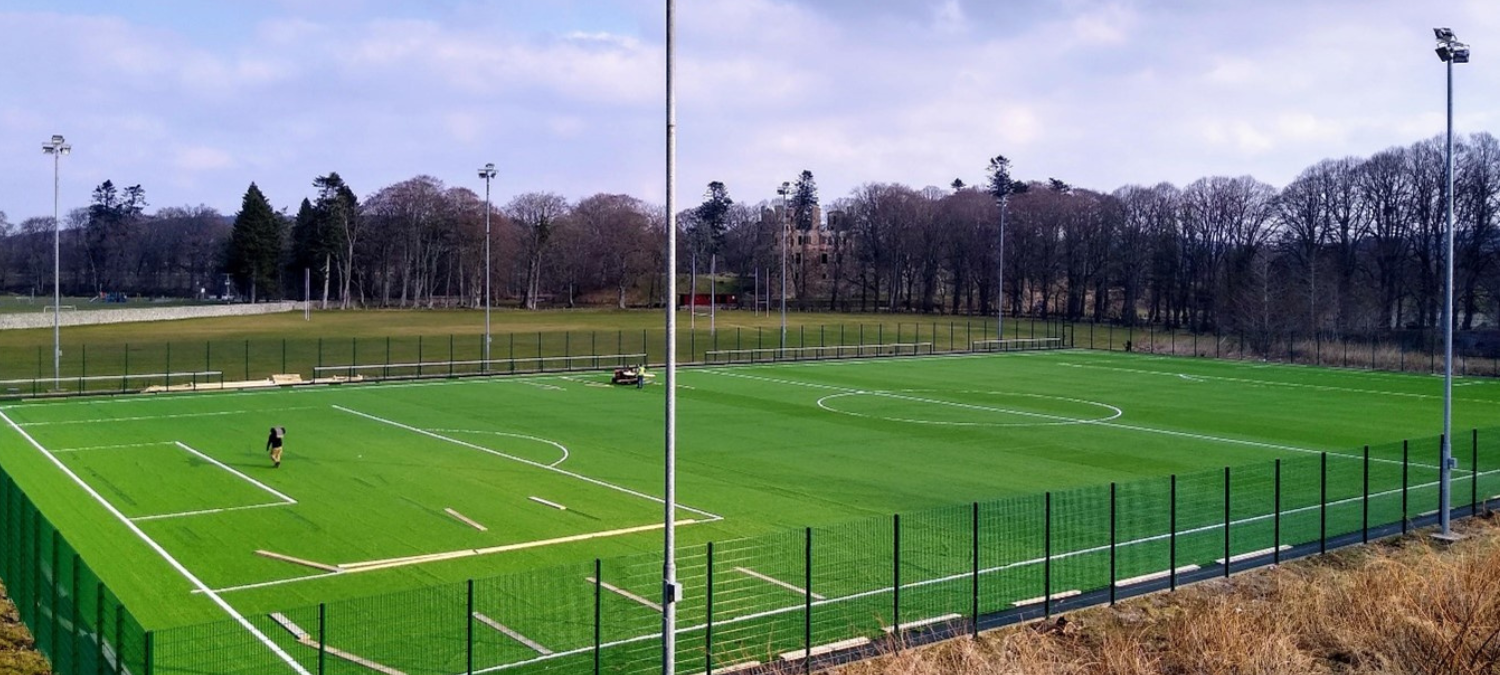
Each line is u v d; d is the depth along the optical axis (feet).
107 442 148.77
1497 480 125.49
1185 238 468.34
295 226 579.48
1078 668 63.93
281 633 72.38
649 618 75.25
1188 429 168.66
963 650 65.51
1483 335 326.03
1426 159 382.63
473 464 134.72
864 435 160.86
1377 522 103.76
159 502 111.86
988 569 87.15
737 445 151.12
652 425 169.07
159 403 190.70
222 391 208.85
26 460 134.51
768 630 72.90
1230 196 455.22
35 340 306.14
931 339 370.32
